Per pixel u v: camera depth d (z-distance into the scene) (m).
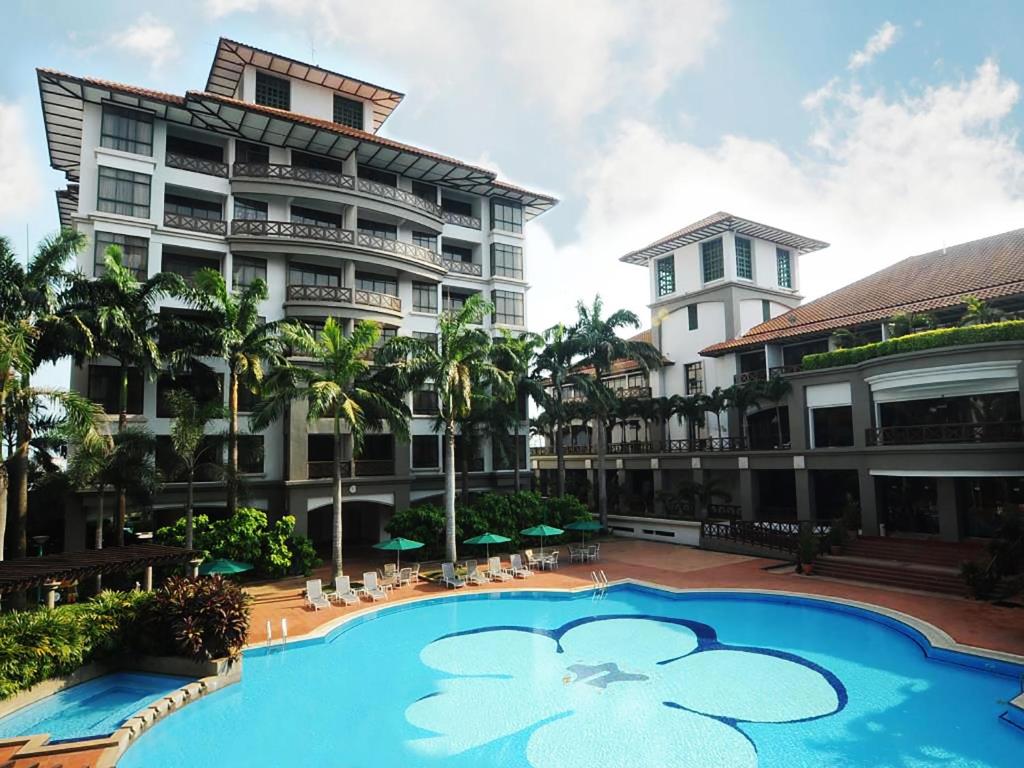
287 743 12.73
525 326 42.25
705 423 43.25
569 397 55.84
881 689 14.66
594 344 36.38
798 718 13.30
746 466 34.97
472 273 41.03
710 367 43.84
